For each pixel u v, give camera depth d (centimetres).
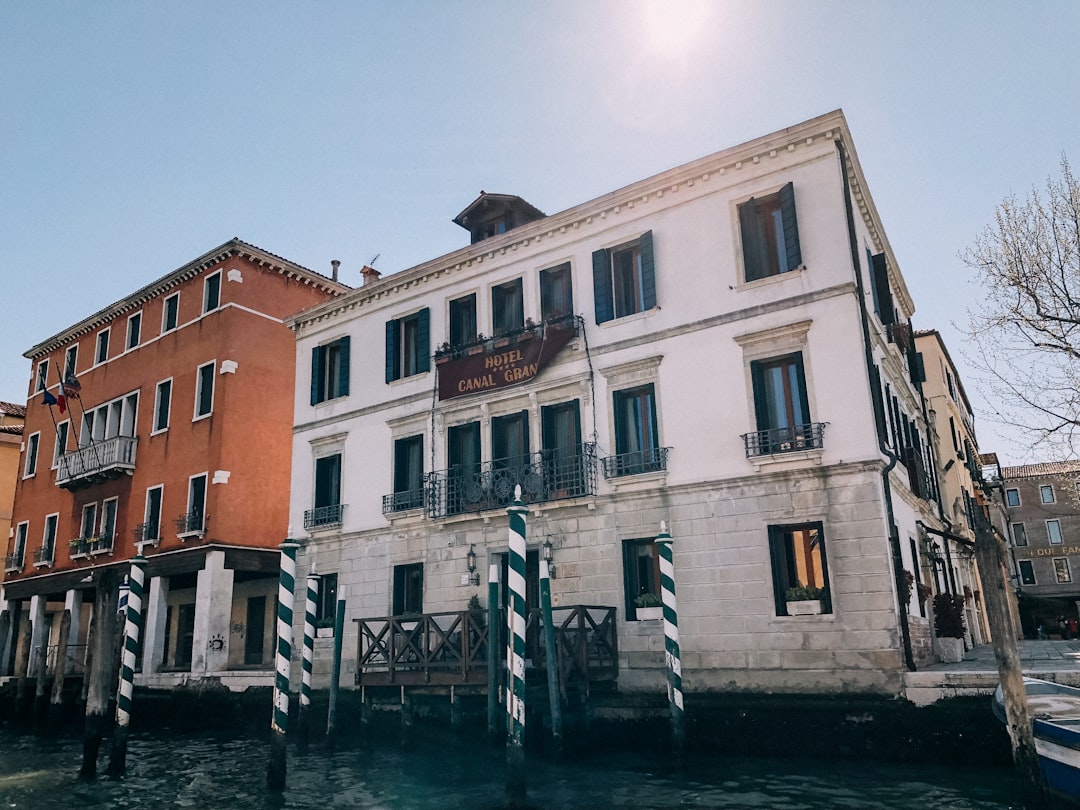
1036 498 4562
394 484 1928
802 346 1413
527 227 1791
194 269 2670
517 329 1741
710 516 1445
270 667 2369
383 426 1989
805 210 1457
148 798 1145
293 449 2184
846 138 1471
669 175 1599
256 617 2547
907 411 1830
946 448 2562
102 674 1317
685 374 1526
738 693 1352
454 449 1861
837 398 1365
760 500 1400
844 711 1232
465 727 1402
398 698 1548
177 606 2748
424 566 1822
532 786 1118
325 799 1093
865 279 1490
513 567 962
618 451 1583
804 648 1309
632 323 1611
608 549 1546
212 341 2544
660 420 1535
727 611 1394
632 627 1484
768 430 1415
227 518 2378
